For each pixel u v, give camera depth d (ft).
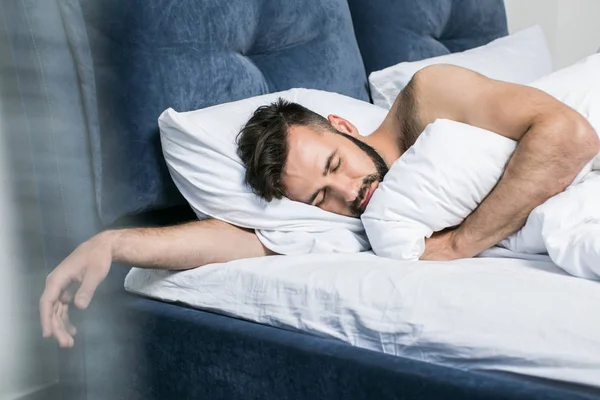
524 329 2.89
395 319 3.17
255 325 3.62
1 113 2.43
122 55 4.36
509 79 6.70
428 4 7.20
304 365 3.28
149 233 3.92
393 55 6.85
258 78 5.30
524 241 3.82
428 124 4.25
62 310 3.46
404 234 3.92
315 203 4.39
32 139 2.54
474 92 4.32
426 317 3.10
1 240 2.40
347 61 6.10
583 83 4.48
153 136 4.52
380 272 3.41
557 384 2.82
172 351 3.82
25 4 2.76
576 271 3.30
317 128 4.41
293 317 3.53
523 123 4.02
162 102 4.55
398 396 2.95
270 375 3.43
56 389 3.12
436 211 3.98
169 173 4.63
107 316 3.93
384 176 4.35
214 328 3.64
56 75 3.14
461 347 2.99
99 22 4.20
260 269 3.79
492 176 3.98
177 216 5.05
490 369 2.95
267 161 4.21
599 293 3.04
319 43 5.91
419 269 3.42
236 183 4.32
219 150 4.36
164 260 3.92
